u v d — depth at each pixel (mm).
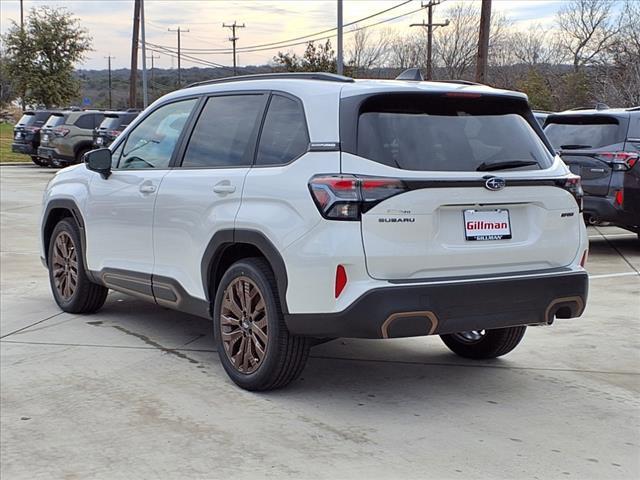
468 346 5746
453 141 4617
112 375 5293
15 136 29422
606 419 4555
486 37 25453
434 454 4023
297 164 4578
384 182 4277
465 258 4477
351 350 5992
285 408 4676
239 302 4984
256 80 5320
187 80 78750
